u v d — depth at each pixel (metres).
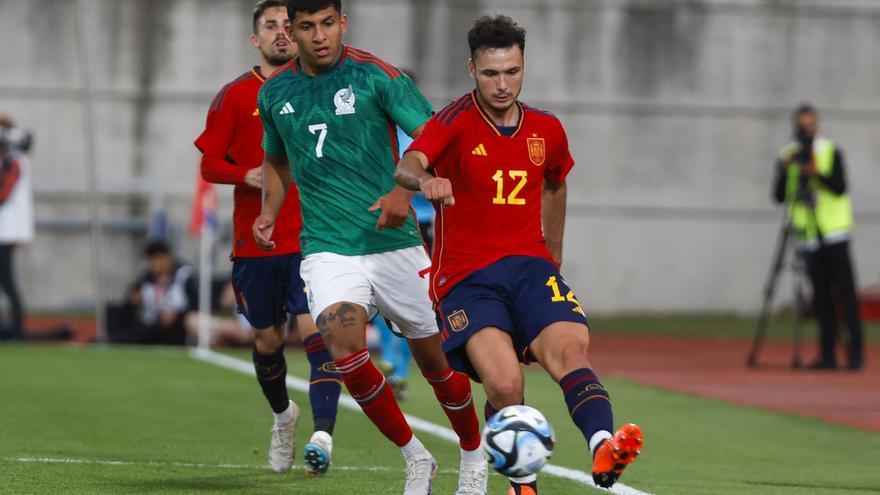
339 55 20.00
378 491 20.89
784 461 26.86
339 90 19.67
